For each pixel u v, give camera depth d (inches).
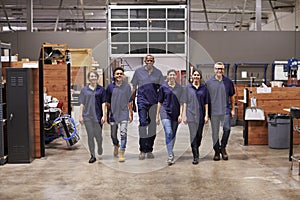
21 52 438.3
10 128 216.5
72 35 435.5
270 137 257.8
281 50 438.0
